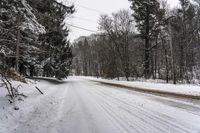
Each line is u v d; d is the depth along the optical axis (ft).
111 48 154.10
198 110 30.58
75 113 29.58
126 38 144.77
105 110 31.45
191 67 128.77
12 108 28.94
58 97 47.19
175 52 126.93
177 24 117.60
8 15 39.11
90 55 294.87
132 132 20.25
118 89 68.28
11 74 53.88
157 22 123.65
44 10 61.41
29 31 52.39
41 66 87.66
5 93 35.94
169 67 132.36
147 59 129.18
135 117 26.50
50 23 69.97
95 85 89.76
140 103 37.68
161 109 31.65
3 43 43.42
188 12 134.62
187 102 38.17
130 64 145.79
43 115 28.25
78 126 22.82
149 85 81.56
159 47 146.82
